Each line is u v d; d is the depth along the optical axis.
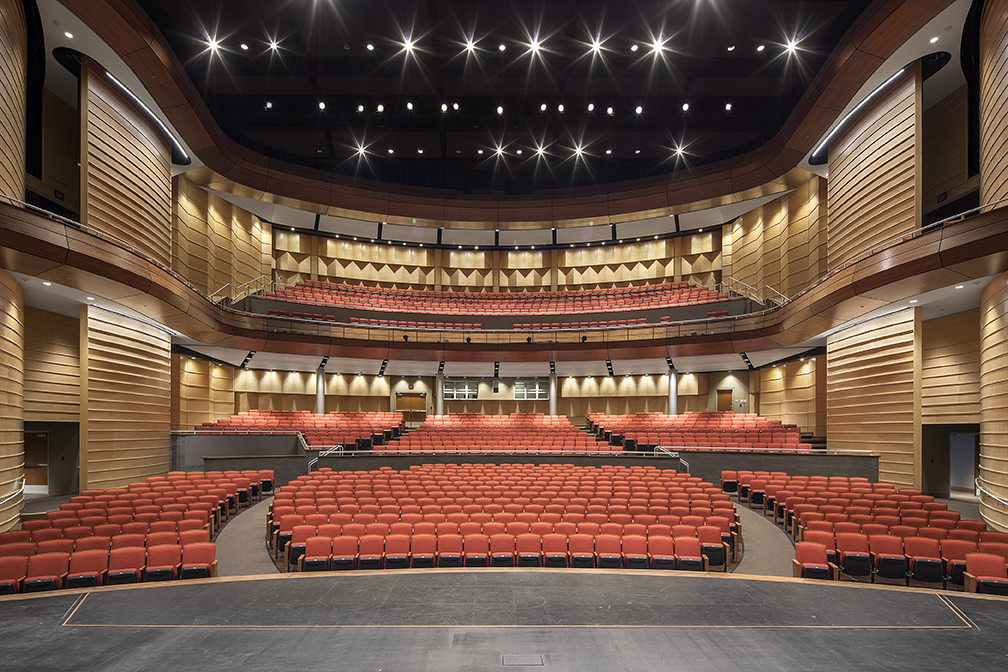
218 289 18.05
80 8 9.87
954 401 11.65
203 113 14.22
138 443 12.60
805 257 16.91
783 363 17.92
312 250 22.81
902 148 11.54
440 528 8.00
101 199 11.20
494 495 10.24
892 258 9.98
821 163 15.46
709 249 22.25
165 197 14.06
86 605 5.54
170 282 11.95
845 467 12.60
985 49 9.73
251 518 10.55
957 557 6.96
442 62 14.55
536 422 19.31
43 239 8.66
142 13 10.88
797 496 10.10
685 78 14.98
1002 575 6.28
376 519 8.42
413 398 21.67
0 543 7.14
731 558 8.11
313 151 19.92
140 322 12.81
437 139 18.98
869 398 12.79
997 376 9.22
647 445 15.73
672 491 10.27
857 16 12.23
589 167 22.52
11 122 9.12
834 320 13.00
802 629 4.98
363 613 5.34
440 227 22.09
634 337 18.77
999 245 8.23
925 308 11.56
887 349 12.23
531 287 24.88
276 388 19.72
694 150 19.72
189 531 7.62
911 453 11.47
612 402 21.64
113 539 7.23
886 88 12.11
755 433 15.15
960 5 9.73
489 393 21.95
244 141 18.75
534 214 21.44
